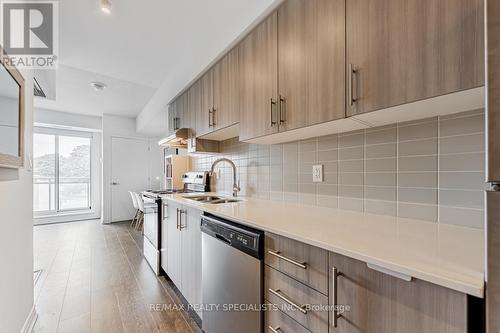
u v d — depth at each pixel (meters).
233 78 1.82
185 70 2.46
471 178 0.96
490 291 0.47
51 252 3.19
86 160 5.54
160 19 1.77
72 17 1.73
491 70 0.47
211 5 1.61
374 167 1.27
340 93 1.07
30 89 1.70
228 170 2.55
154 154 5.86
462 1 0.72
